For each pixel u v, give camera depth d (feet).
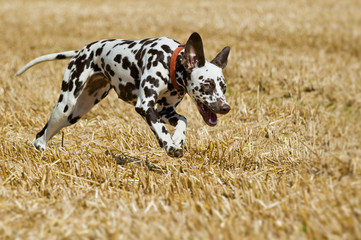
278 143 26.48
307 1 98.53
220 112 19.63
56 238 15.24
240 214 16.43
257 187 18.83
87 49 23.39
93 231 15.51
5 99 34.45
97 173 21.21
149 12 85.35
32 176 20.84
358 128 29.32
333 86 37.63
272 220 15.85
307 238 14.61
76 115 24.30
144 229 15.37
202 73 19.80
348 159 20.10
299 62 44.21
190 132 28.04
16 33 65.98
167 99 22.09
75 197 18.60
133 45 21.94
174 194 18.92
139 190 19.53
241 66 43.21
